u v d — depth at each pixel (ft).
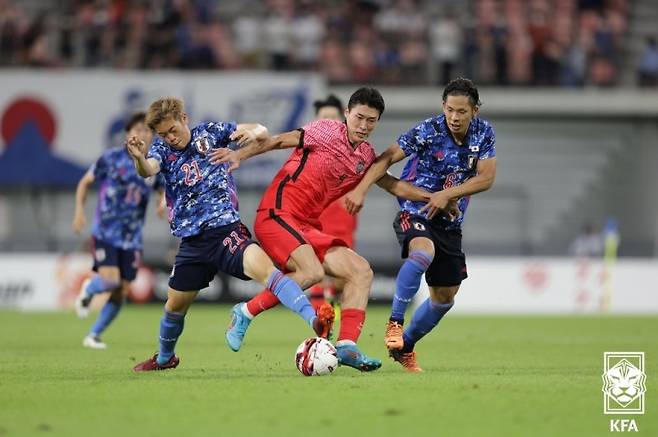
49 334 201.36
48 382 106.52
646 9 398.42
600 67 378.73
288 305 108.37
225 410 87.30
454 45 370.73
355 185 117.80
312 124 116.16
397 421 82.53
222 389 99.35
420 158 118.21
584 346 175.22
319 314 106.83
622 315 291.79
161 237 346.95
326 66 366.63
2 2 366.43
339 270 114.83
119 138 342.64
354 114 114.11
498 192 363.15
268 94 344.28
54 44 361.71
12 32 355.77
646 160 376.48
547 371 123.24
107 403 91.20
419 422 82.17
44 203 348.38
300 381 105.60
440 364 136.77
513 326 236.84
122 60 355.77
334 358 110.32
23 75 340.18
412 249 117.29
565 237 368.07
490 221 361.92
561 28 379.76
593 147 375.45
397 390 98.73
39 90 340.59
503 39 369.09
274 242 113.80
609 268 315.37
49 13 370.53
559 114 372.17
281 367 127.03
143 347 169.07
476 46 368.89
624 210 374.43
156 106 108.47
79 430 78.95
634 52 394.11
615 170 375.45
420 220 119.14
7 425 81.10
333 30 373.20
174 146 110.22
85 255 307.17
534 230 367.45
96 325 170.40
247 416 84.58
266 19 365.61
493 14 379.55
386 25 375.45
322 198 116.67
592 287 314.55
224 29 370.32
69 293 305.32
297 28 365.40
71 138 341.62
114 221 170.71
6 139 339.98
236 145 114.52
